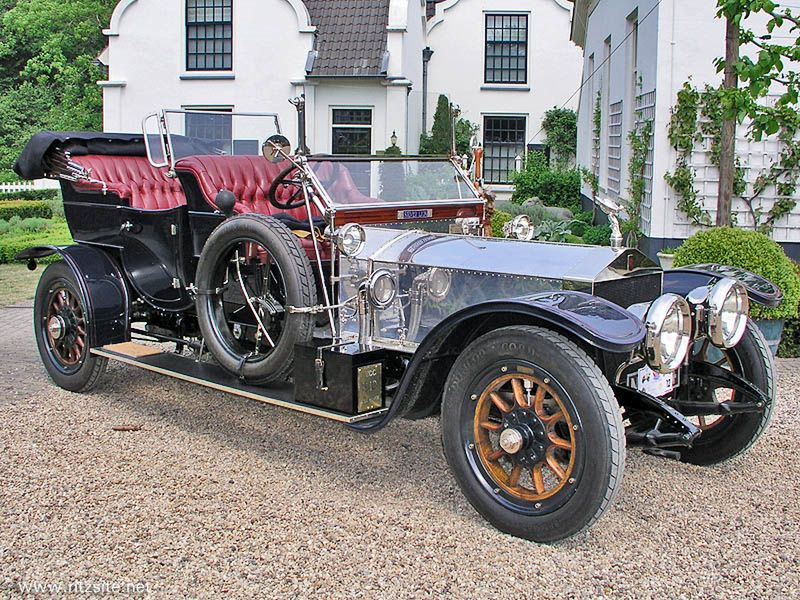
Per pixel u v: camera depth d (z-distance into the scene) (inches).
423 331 173.0
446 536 149.7
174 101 660.1
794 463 187.5
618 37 446.3
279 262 175.6
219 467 182.2
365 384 165.3
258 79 652.7
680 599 130.1
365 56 650.2
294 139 639.1
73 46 1203.2
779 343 282.0
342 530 151.6
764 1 270.2
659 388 169.9
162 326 236.8
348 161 195.8
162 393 237.9
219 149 254.5
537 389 146.2
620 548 146.2
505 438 148.0
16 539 148.0
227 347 191.5
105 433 203.6
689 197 337.4
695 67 336.2
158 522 154.7
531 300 143.9
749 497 168.7
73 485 171.5
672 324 148.9
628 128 417.7
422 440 200.7
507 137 812.6
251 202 224.8
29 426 207.8
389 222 195.9
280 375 180.4
